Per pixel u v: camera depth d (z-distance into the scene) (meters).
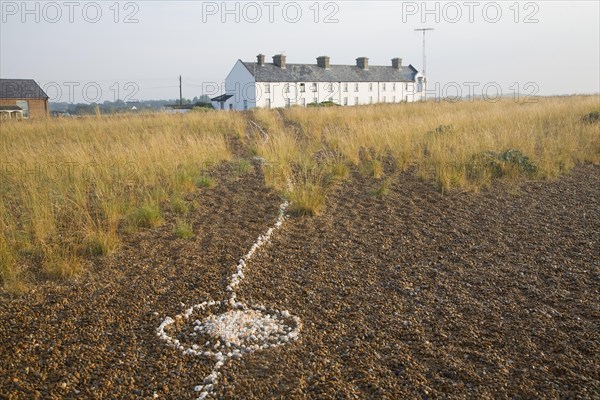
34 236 6.35
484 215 7.46
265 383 3.57
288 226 7.07
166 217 7.52
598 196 8.34
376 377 3.61
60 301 4.83
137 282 5.27
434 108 22.78
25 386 3.52
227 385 3.55
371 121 16.50
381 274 5.45
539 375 3.57
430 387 3.48
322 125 18.00
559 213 7.48
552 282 5.14
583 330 4.16
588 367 3.64
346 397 3.39
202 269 5.61
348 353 3.93
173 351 4.00
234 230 6.90
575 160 11.21
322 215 7.59
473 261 5.76
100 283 5.24
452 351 3.92
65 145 12.45
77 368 3.75
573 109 17.94
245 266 5.64
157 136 13.39
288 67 54.66
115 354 3.95
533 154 10.78
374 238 6.57
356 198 8.50
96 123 18.38
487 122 14.95
